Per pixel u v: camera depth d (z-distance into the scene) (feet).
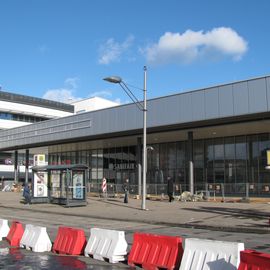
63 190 105.60
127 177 154.30
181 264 29.89
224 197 114.73
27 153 182.50
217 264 27.68
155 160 144.97
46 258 36.83
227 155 126.11
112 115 126.31
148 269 32.14
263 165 117.70
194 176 132.87
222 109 99.14
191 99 105.40
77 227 62.28
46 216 81.87
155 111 113.09
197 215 74.18
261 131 116.98
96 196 138.72
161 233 55.01
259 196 109.70
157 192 130.00
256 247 42.22
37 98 301.22
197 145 133.69
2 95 280.51
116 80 82.99
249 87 94.68
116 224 67.00
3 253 39.63
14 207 100.12
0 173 266.57
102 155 166.50
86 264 34.06
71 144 156.97
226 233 55.01
